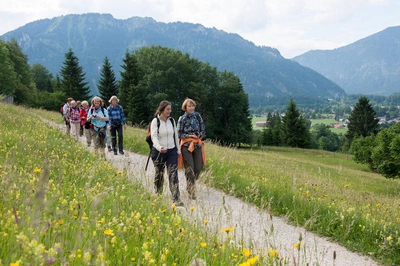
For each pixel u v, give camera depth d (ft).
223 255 11.58
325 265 16.55
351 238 20.22
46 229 8.75
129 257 9.77
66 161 23.47
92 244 8.96
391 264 17.88
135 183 21.83
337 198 30.63
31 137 30.37
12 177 13.34
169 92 190.60
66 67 237.25
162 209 16.98
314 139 402.31
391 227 21.33
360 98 249.14
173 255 10.81
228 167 36.45
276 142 272.10
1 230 9.29
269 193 26.43
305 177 40.55
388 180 99.66
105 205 14.96
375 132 245.24
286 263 12.28
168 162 23.84
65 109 55.31
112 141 41.09
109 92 223.10
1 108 60.29
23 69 262.47
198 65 216.74
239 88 224.53
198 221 15.47
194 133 25.96
